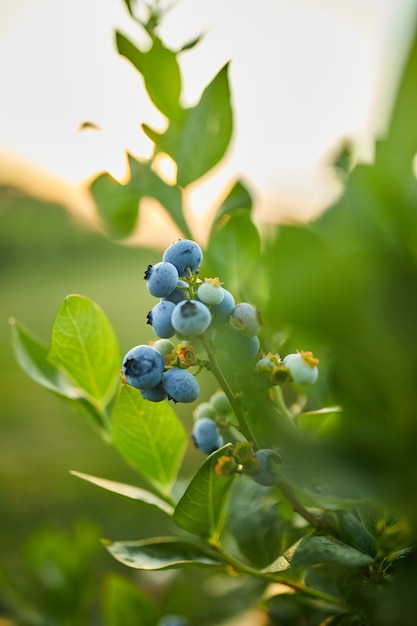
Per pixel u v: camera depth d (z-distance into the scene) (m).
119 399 0.57
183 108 0.62
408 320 0.38
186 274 0.50
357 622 0.52
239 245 0.56
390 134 0.40
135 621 0.71
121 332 2.81
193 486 0.52
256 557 0.57
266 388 0.49
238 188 0.62
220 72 0.59
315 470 0.40
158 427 0.58
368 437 0.40
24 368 0.60
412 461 0.39
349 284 0.38
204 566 0.55
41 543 0.89
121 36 0.61
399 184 0.40
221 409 0.55
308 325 0.38
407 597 0.44
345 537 0.49
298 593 0.55
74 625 0.87
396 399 0.41
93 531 0.90
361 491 0.40
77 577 0.88
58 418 2.27
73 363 0.58
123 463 1.94
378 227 0.40
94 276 3.61
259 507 0.58
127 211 0.66
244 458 0.48
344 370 0.44
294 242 0.38
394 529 0.48
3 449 2.02
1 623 0.83
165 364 0.49
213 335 0.49
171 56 0.61
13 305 3.47
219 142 0.61
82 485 1.79
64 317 0.57
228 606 0.83
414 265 0.39
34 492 1.76
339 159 0.67
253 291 0.56
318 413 0.51
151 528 1.56
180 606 0.85
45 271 3.75
